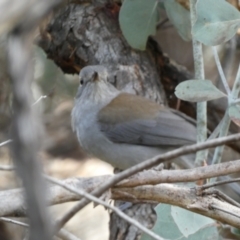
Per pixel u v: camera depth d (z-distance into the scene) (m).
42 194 1.99
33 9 1.95
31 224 1.97
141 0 9.59
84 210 11.51
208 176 4.96
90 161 13.37
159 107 9.49
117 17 10.34
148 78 10.06
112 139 9.32
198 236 6.15
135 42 9.77
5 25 1.95
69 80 12.70
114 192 5.21
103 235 10.98
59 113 13.45
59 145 13.44
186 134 9.20
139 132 9.24
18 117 1.98
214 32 6.79
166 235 6.14
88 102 9.61
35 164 1.99
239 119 7.20
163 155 3.56
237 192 8.66
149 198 5.27
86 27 10.09
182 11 9.95
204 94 7.25
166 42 12.49
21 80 1.97
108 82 9.77
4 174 10.96
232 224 5.23
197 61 8.64
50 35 10.31
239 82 7.40
